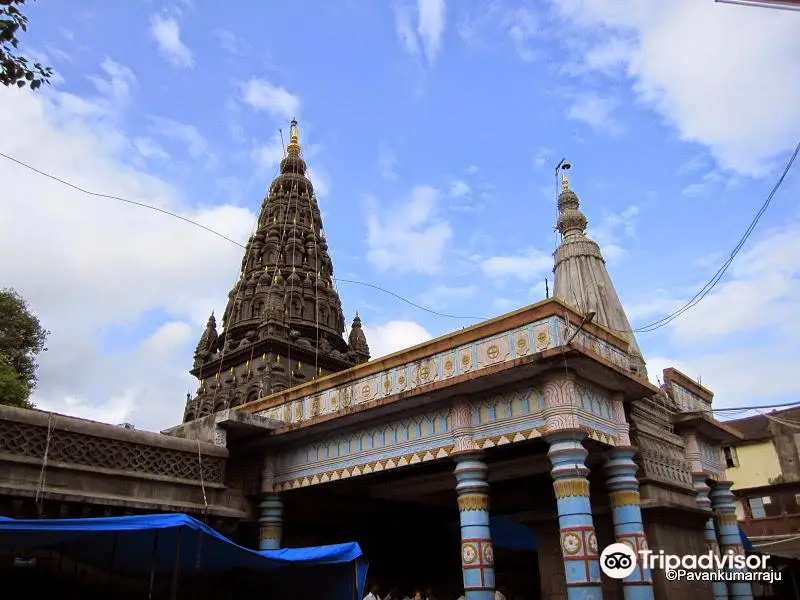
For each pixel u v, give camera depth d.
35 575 12.61
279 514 16.34
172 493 14.59
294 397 16.84
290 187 44.19
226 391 34.44
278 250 40.09
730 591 17.11
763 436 34.75
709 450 18.42
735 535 17.84
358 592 13.20
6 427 12.48
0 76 7.83
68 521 9.70
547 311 12.29
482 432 12.96
